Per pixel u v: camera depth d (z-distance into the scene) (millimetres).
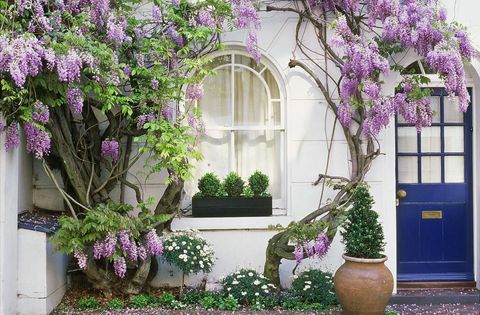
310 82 6777
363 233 5438
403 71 6949
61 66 5211
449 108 7109
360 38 6219
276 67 6840
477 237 6973
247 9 6293
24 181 6309
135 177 6695
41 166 6648
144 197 6695
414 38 6086
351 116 6512
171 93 5973
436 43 6145
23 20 5285
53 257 6020
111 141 6262
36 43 5070
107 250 5500
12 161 5551
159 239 5891
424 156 7102
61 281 6328
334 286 5707
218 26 6332
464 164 7098
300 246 6027
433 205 7082
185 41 6371
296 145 6770
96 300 6215
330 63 6773
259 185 6750
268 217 6699
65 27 5523
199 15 6246
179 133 5785
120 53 6102
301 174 6758
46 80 5375
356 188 5961
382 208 6727
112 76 5668
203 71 6039
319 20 6691
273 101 6965
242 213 6703
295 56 6789
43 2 5547
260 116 6988
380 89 6297
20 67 4938
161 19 6262
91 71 5434
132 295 6254
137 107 6039
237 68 6992
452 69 6008
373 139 6688
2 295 5285
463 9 6719
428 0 6379
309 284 6148
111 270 6301
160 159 6105
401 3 6387
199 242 6215
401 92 6703
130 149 6496
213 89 7004
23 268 5727
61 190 5910
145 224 5875
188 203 6910
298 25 6746
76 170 6180
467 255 7074
